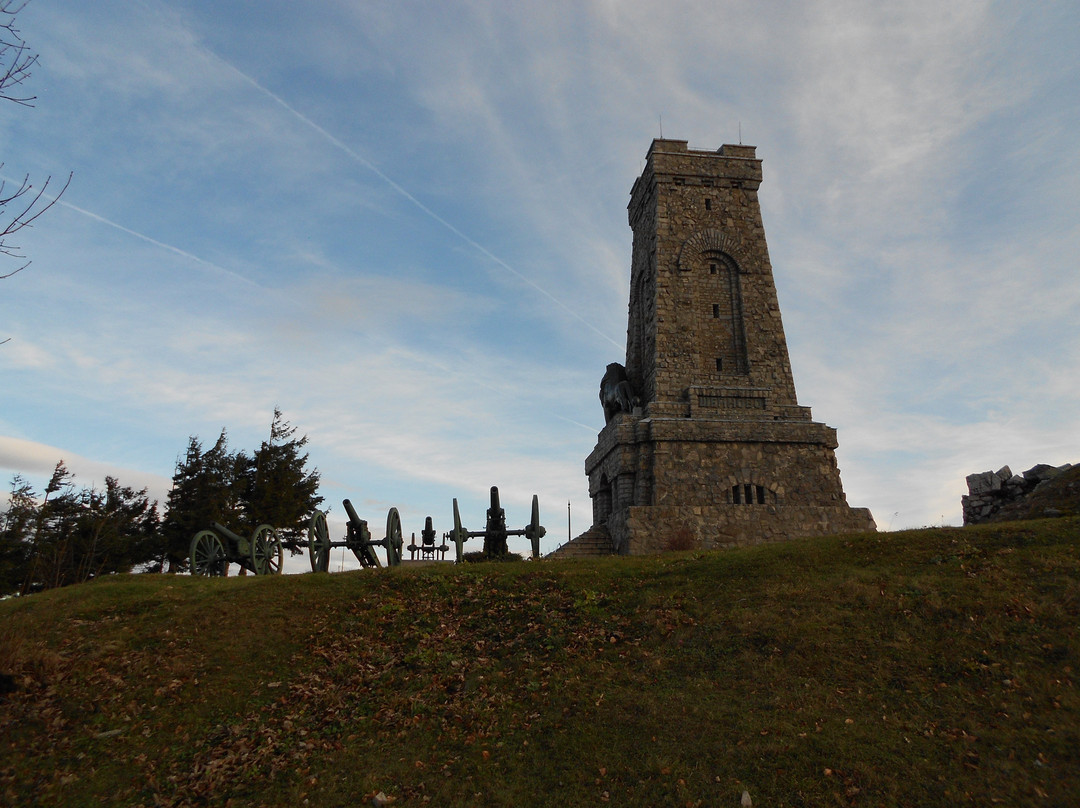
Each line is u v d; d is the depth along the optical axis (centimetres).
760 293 3953
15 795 1133
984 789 1052
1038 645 1398
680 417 3609
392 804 1115
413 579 2061
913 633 1502
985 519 3055
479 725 1321
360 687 1482
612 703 1357
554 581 2027
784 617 1623
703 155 4169
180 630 1714
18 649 1473
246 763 1228
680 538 3212
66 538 4341
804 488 3516
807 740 1190
